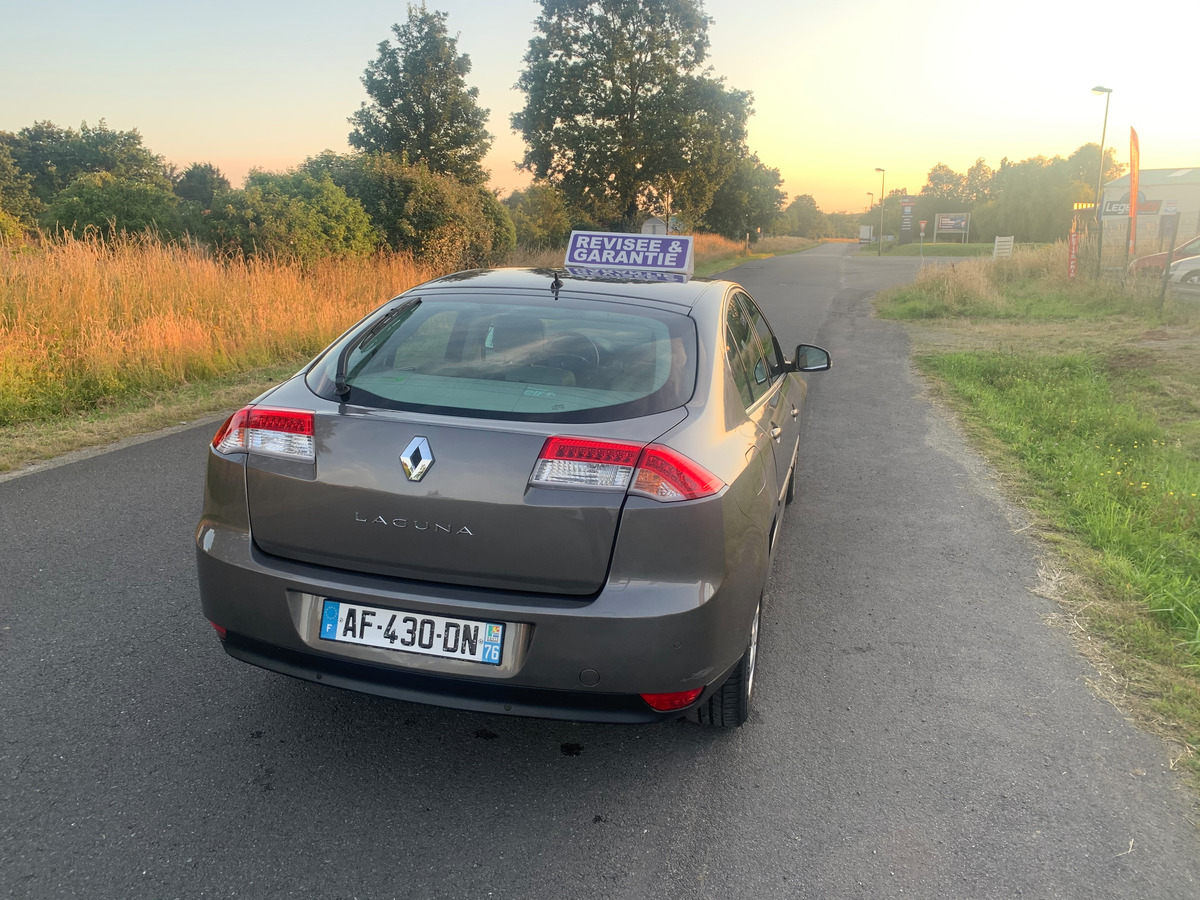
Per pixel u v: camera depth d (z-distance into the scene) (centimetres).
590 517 219
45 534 432
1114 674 336
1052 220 9662
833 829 241
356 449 229
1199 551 461
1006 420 798
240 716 283
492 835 233
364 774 257
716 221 5647
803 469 634
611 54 3884
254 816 235
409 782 254
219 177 8038
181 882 208
